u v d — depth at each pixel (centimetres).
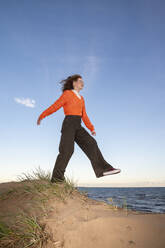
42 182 322
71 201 254
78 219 194
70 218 197
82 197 286
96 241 159
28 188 299
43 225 197
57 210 227
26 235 186
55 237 178
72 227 181
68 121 330
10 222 208
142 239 150
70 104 336
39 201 252
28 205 245
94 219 182
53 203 246
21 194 287
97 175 324
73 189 303
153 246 141
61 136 330
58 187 294
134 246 145
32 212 225
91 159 330
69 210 223
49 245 171
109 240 156
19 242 182
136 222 171
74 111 335
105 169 325
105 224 173
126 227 166
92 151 330
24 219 208
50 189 286
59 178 313
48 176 355
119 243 151
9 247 178
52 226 192
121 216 192
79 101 343
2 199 279
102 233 164
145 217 185
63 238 173
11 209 241
